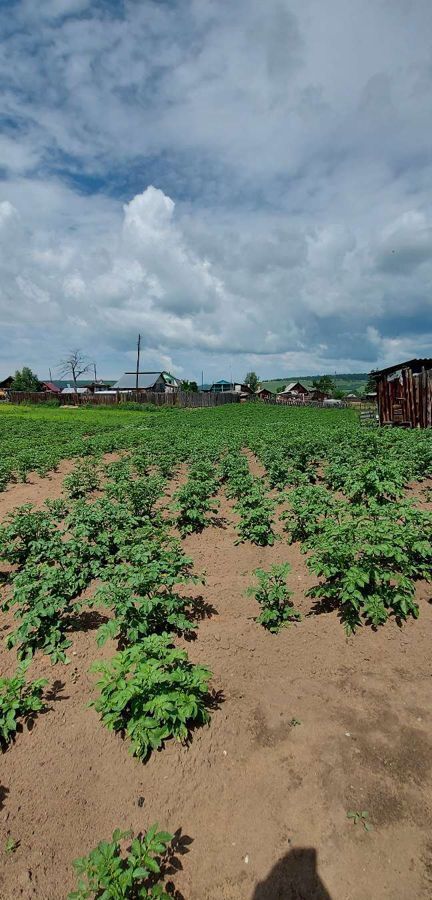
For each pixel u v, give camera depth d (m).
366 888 2.71
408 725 3.84
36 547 6.53
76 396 66.31
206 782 3.44
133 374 82.81
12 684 4.20
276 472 11.71
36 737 3.91
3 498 11.92
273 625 5.39
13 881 2.85
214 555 7.63
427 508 9.03
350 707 4.08
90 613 5.88
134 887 2.78
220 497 11.06
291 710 4.08
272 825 3.10
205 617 5.70
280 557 7.43
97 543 7.54
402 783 3.33
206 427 27.81
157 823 3.06
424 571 5.98
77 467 14.09
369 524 6.34
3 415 43.72
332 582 5.98
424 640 4.95
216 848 2.98
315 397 103.31
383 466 9.29
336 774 3.43
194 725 3.95
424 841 2.94
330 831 3.03
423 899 2.64
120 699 3.61
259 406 58.75
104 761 3.66
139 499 9.43
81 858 2.82
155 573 5.23
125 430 27.64
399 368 22.88
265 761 3.59
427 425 20.53
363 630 5.18
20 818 3.23
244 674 4.59
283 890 2.73
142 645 4.23
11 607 6.15
